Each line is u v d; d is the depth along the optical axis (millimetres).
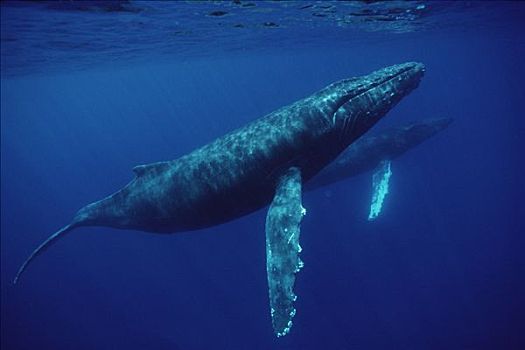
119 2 16219
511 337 25688
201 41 31188
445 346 25969
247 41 34469
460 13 26984
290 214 8844
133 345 30906
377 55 67312
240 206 11047
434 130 23156
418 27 33156
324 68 95312
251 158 10203
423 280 31422
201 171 10859
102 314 35750
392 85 10977
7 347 32500
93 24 19703
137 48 31078
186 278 37031
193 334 30391
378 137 21547
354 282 31125
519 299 28344
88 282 41594
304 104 10406
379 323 28047
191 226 12242
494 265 32625
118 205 12945
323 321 28547
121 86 90625
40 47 25047
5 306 39250
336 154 10992
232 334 29453
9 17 16328
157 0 16547
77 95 94000
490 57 75750
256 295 32000
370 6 21578
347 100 10484
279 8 20516
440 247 35250
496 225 38469
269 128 10273
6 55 26422
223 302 32594
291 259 8156
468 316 28016
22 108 100188
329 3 20250
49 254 50219
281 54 54969
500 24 35750
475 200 44281
